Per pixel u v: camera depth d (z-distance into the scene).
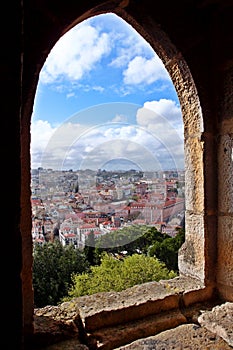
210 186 1.53
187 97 1.56
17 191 0.55
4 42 0.53
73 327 1.21
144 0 1.34
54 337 1.15
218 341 1.19
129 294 1.43
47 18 1.09
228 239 1.49
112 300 1.37
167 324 1.30
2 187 0.54
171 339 1.21
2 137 0.53
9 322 0.54
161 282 1.58
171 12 1.41
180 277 1.65
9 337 0.54
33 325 1.12
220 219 1.52
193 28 1.47
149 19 1.39
